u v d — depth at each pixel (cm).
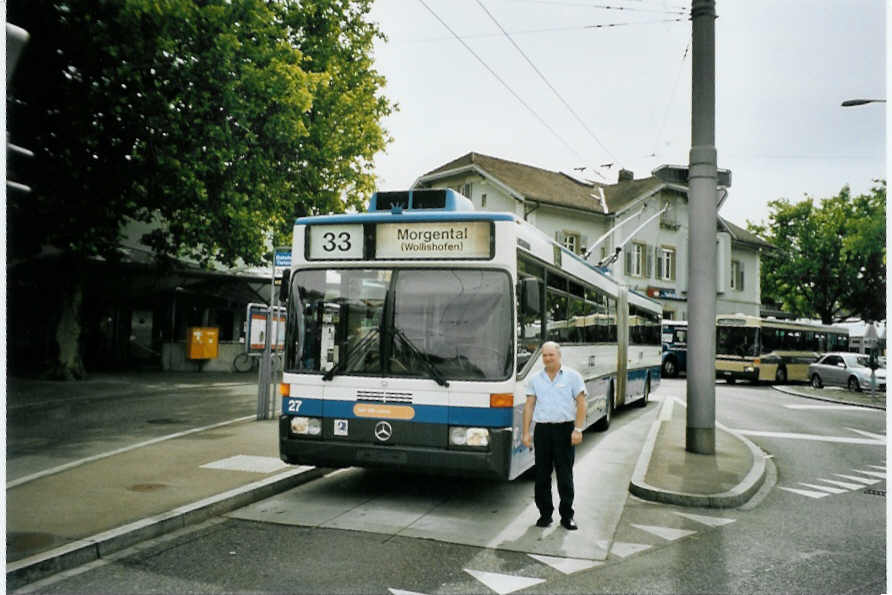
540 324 844
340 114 2130
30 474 797
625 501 786
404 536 620
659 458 1000
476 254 710
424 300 714
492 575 525
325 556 560
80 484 748
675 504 775
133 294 2503
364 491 790
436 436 686
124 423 1248
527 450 755
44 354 2341
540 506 665
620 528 672
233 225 1833
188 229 1902
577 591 496
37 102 1454
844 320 5409
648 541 629
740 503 784
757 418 1719
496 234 709
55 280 2127
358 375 713
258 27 1633
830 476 984
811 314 5172
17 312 2292
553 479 900
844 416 1808
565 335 998
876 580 533
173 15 1421
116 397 1691
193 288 2669
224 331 2902
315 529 637
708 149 1042
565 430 663
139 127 1499
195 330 2520
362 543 597
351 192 2281
